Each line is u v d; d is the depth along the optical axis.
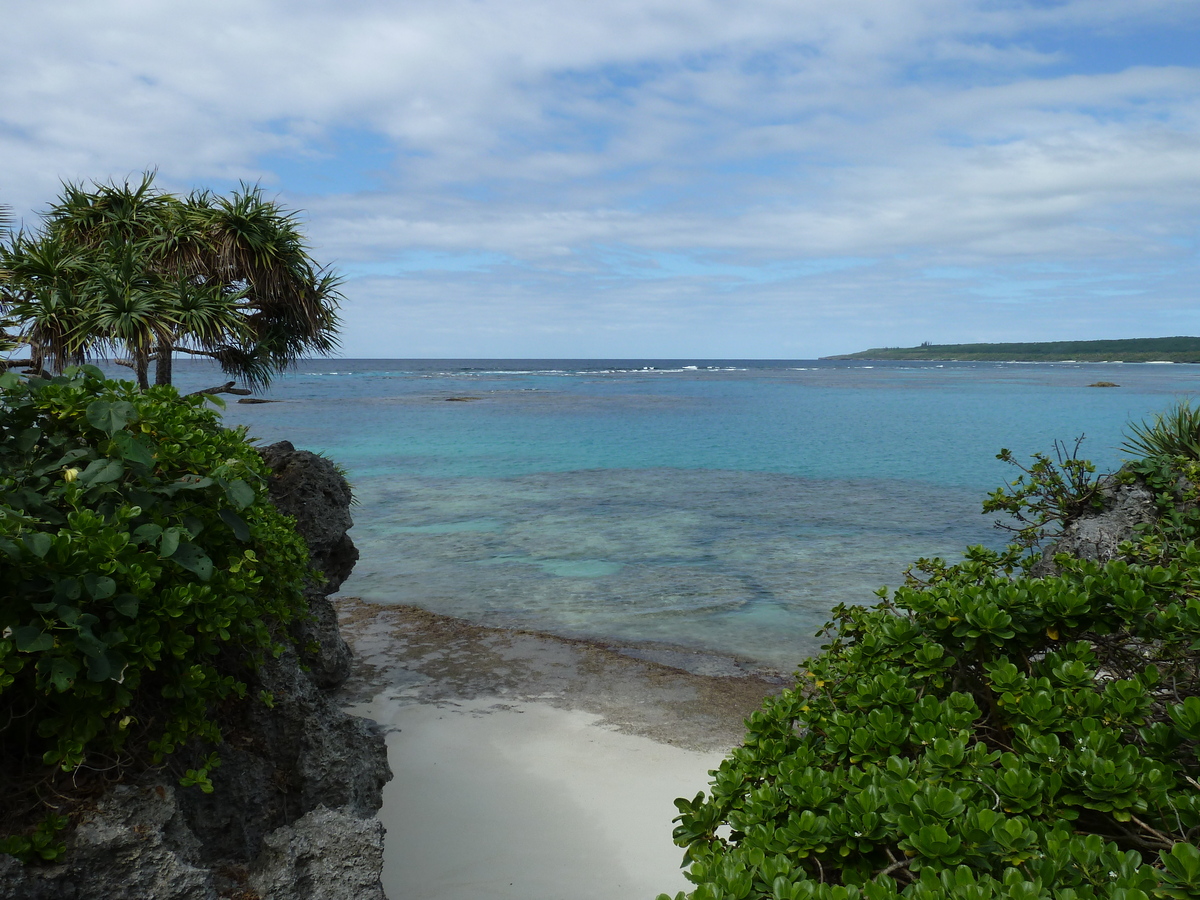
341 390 72.62
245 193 9.79
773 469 23.98
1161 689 3.15
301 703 4.21
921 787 2.09
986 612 2.95
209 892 3.04
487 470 23.84
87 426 3.65
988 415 45.81
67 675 2.76
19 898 2.69
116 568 2.99
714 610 10.14
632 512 17.22
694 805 2.60
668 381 100.44
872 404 55.97
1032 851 1.86
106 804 3.00
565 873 4.51
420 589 11.17
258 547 4.37
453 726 6.56
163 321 8.65
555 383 91.62
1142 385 87.81
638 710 6.92
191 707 3.29
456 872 4.52
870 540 14.41
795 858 2.08
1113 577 3.19
